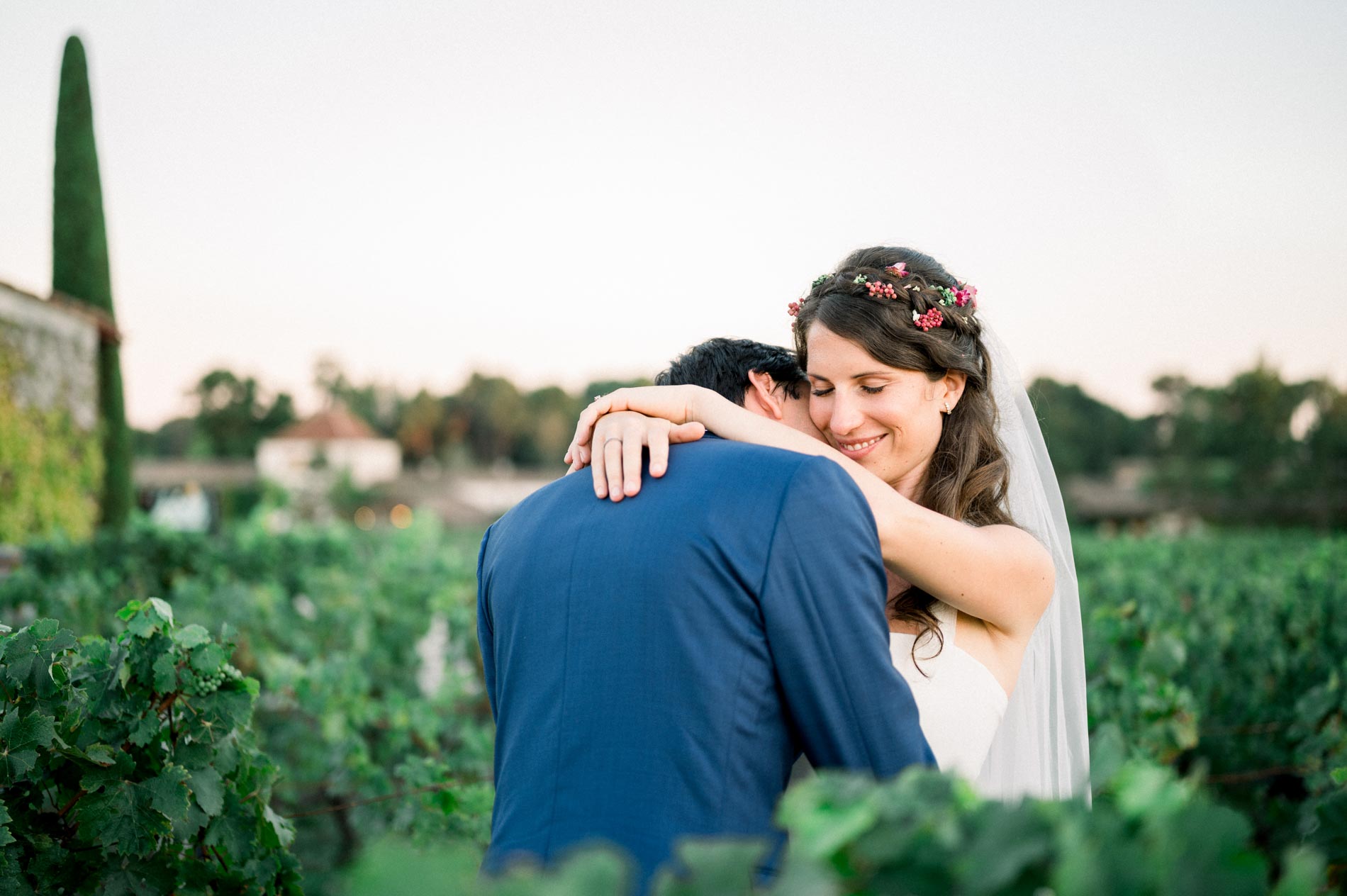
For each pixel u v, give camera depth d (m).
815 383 1.81
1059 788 1.98
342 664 4.28
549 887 0.60
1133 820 0.65
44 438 13.73
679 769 1.17
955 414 1.88
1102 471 58.19
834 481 1.29
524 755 1.27
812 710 1.22
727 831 1.16
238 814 1.78
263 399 84.25
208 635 1.77
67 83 16.05
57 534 8.74
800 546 1.24
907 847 0.66
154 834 1.66
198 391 83.19
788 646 1.21
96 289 15.80
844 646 1.22
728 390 1.81
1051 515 2.08
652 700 1.19
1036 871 0.65
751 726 1.20
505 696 1.36
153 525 9.45
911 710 1.25
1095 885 0.59
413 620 6.74
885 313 1.72
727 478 1.30
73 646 1.67
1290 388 43.72
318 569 9.05
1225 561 10.36
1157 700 3.19
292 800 3.71
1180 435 47.47
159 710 1.74
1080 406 60.41
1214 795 4.11
